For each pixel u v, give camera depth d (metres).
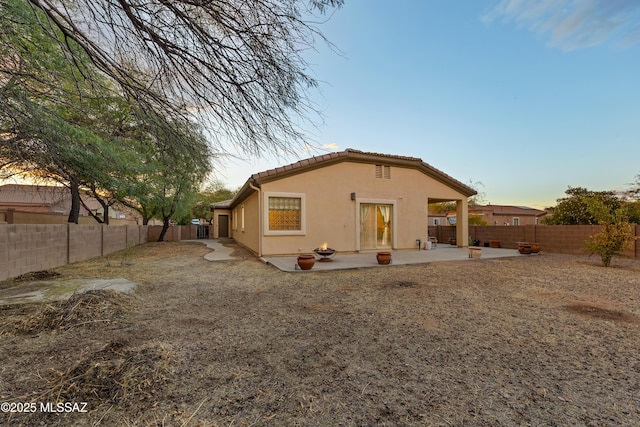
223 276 7.62
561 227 13.29
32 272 7.45
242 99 2.98
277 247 11.34
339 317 4.24
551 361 2.86
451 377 2.54
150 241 20.73
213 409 2.06
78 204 13.27
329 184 12.18
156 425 1.87
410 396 2.25
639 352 3.07
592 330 3.71
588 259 11.05
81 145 5.86
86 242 10.77
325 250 10.30
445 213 31.19
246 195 14.33
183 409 2.05
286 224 11.58
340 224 12.34
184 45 2.68
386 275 7.70
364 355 2.98
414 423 1.92
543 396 2.26
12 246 6.79
